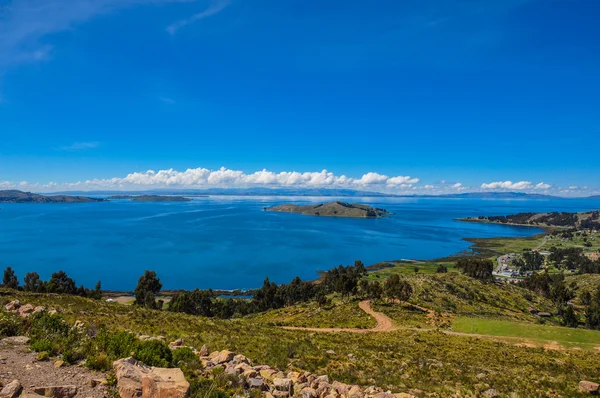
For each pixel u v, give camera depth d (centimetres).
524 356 3481
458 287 10119
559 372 2795
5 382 1062
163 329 2909
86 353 1427
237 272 17675
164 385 1022
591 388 2259
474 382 2288
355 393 1512
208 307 9138
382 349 3250
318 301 8838
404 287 8269
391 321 6334
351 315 7006
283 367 2036
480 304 8819
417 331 5200
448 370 2541
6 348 1408
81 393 1060
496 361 3125
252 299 12331
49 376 1162
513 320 7350
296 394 1441
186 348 1764
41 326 1720
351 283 9588
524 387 2262
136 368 1207
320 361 2359
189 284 15475
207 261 19712
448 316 6762
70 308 3550
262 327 4353
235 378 1441
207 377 1459
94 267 17512
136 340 1598
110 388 1115
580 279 15450
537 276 13425
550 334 4972
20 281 14488
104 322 2759
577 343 4509
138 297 8562
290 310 9175
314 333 4266
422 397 1841
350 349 3050
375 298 8762
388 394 1548
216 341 2611
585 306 10856
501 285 11344
